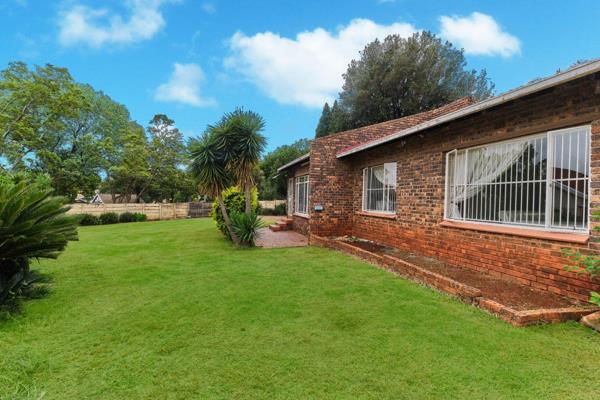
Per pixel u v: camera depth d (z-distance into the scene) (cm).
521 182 560
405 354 326
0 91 2053
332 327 393
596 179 439
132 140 3084
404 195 865
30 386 278
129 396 265
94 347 348
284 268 709
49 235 507
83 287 576
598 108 437
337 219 1157
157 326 402
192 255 886
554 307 436
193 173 1040
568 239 466
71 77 2302
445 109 1068
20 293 513
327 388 273
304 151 3512
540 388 269
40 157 2244
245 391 270
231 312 447
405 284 568
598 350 328
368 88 2694
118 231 1583
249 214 1047
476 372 293
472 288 477
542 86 446
